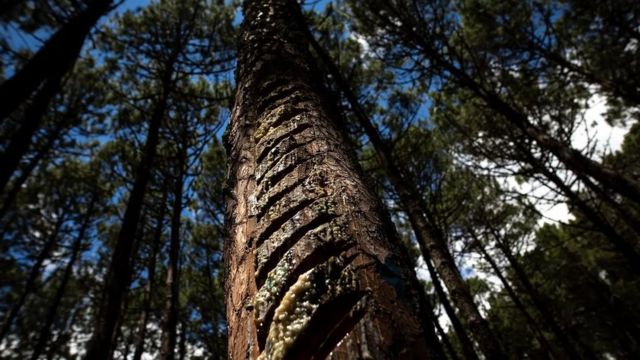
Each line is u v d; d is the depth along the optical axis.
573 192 5.75
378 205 0.65
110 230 10.71
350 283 0.45
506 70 6.22
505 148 6.08
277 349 0.42
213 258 8.17
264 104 0.88
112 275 3.47
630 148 8.40
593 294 12.08
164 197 6.06
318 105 0.87
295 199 0.59
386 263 0.50
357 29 6.07
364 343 0.39
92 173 9.08
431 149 6.22
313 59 1.35
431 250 3.08
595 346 13.59
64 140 8.00
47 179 9.49
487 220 8.30
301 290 0.45
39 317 10.90
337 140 0.76
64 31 2.75
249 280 0.57
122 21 5.75
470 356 3.75
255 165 0.74
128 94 6.32
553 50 6.70
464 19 6.76
